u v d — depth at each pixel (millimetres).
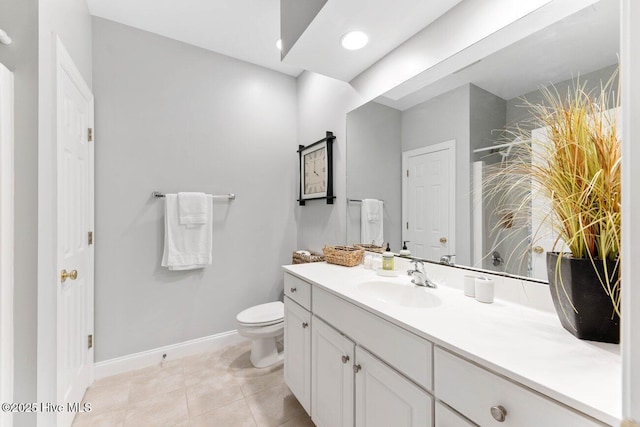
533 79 1021
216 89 2406
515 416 613
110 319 1981
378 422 1007
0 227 1000
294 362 1631
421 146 1478
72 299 1513
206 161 2354
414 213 1525
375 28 1451
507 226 1077
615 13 849
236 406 1659
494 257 1135
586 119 786
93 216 1884
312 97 2537
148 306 2123
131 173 2057
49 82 1200
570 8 944
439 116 1378
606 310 728
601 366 639
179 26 2086
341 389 1207
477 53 1211
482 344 745
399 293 1367
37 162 1098
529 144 1009
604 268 720
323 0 1302
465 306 1044
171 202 2137
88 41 1850
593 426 501
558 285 814
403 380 900
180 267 2154
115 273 2002
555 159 819
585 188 736
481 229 1182
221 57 2436
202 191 2332
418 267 1368
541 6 1007
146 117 2115
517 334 806
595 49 879
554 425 553
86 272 1774
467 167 1251
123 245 2031
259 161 2611
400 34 1502
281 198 2729
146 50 2123
